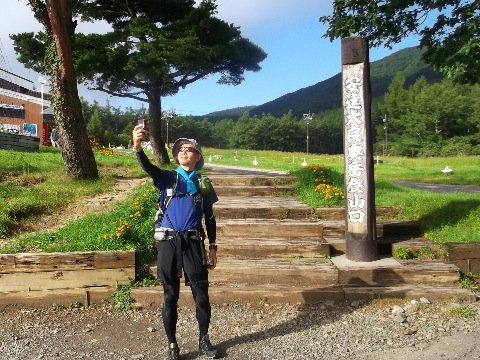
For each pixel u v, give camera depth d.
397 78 119.38
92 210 7.59
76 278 4.82
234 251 5.78
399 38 7.69
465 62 6.93
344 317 4.53
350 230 5.63
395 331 4.19
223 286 5.09
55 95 9.74
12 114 30.00
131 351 3.84
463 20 6.89
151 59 15.01
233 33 17.77
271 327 4.32
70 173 9.88
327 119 126.00
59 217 7.27
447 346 3.84
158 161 17.56
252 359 3.69
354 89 5.56
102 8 17.73
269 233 6.35
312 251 5.79
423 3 7.27
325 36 7.76
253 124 113.75
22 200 7.41
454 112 79.38
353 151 5.59
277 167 23.50
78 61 15.33
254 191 8.53
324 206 7.23
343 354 3.75
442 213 6.95
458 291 4.97
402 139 85.75
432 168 30.34
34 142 18.00
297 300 4.90
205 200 3.83
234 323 4.41
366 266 5.34
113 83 17.17
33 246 5.36
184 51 15.38
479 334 4.07
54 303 4.79
